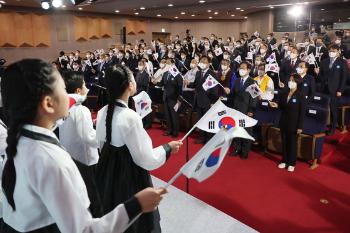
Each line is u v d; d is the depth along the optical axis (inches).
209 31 876.0
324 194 142.0
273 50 370.6
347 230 114.7
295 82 159.0
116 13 702.5
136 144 67.1
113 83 69.2
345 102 238.5
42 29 589.3
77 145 87.1
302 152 174.7
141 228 72.2
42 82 33.3
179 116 248.8
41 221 35.1
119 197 70.6
